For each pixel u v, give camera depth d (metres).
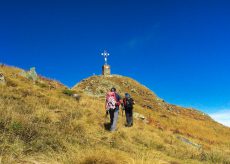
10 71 27.77
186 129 39.47
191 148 18.89
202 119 62.34
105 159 9.17
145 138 17.39
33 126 11.60
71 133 13.16
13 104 15.48
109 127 17.42
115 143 13.96
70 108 18.66
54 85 30.64
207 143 29.02
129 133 17.45
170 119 42.12
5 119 11.30
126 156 10.30
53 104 18.55
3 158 8.52
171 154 15.66
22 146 9.76
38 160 9.19
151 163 9.92
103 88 56.91
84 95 27.03
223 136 46.22
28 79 26.86
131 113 20.14
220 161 16.31
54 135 11.66
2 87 19.33
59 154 10.01
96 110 21.42
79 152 10.13
